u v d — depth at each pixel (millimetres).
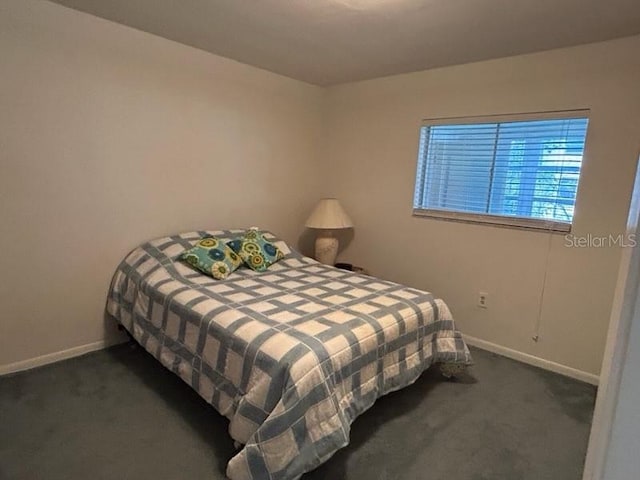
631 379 458
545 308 2666
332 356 1646
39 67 2184
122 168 2602
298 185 3787
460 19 2105
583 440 1919
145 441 1783
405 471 1674
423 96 3139
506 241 2809
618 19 2016
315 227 3459
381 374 1916
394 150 3369
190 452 1727
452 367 2453
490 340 2955
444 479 1638
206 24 2357
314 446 1476
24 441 1739
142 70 2590
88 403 2053
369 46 2590
